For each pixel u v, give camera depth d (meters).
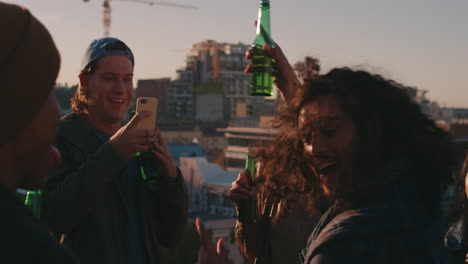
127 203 2.41
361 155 1.19
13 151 0.96
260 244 2.16
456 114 74.62
